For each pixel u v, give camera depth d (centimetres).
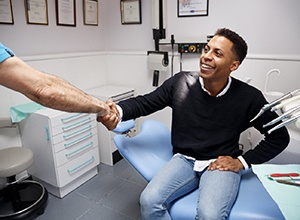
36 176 197
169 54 228
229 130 129
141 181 212
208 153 131
